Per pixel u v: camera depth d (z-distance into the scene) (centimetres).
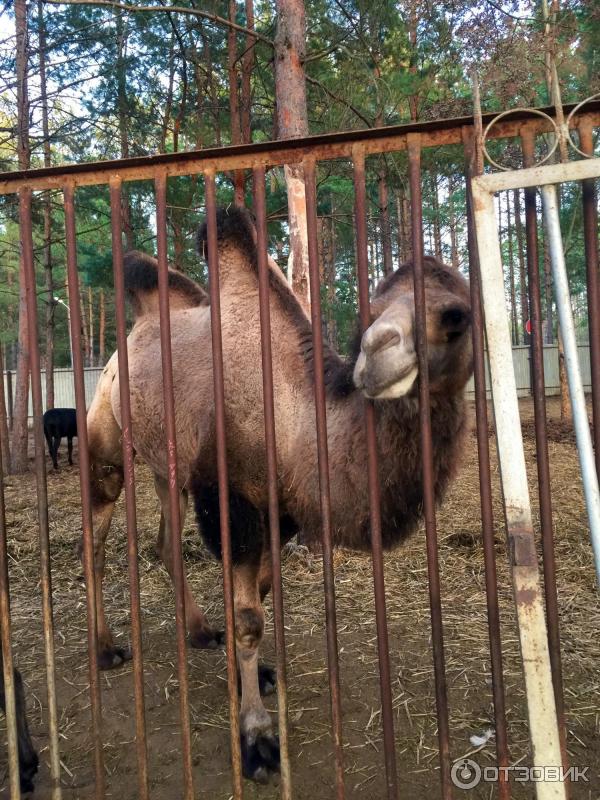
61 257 2458
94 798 267
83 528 220
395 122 1094
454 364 232
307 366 298
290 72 680
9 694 223
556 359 2369
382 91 905
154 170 214
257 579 308
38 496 219
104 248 1560
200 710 340
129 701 352
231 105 1069
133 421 392
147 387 376
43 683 372
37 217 1296
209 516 310
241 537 301
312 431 278
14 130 1146
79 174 219
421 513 262
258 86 1289
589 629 412
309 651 404
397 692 349
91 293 3766
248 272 337
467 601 471
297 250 666
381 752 296
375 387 196
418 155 196
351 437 261
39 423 218
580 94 843
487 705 333
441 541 612
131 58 1169
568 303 179
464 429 262
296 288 668
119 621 466
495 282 183
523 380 2308
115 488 421
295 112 681
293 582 527
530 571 179
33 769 270
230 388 309
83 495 220
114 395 400
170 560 445
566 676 357
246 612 299
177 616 215
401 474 249
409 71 984
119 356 220
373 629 432
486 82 709
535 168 180
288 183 664
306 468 280
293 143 203
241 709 302
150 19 1085
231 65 1051
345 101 834
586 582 496
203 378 332
